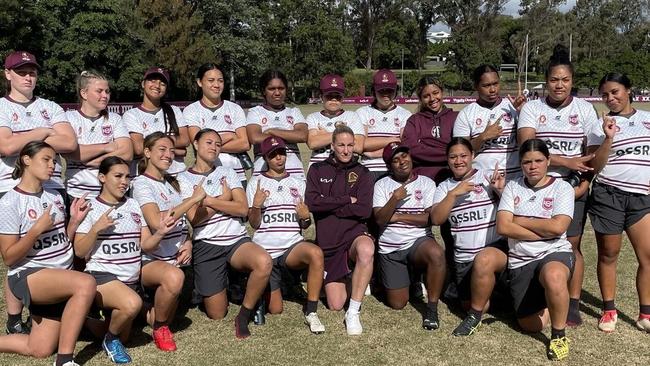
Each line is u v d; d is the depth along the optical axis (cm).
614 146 473
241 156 612
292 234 529
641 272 477
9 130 467
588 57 7431
